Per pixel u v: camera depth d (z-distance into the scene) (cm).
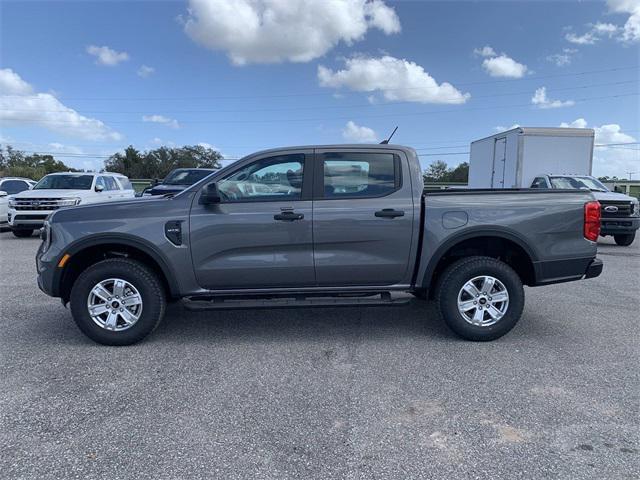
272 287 471
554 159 1566
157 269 479
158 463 274
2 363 422
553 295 679
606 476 260
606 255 1084
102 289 457
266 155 470
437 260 468
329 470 268
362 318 563
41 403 347
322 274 467
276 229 457
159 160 7525
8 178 1698
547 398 353
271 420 323
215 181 466
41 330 514
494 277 468
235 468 270
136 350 456
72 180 1387
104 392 365
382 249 466
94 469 268
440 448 289
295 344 473
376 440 298
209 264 459
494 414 329
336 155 472
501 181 1705
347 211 460
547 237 473
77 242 451
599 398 352
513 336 495
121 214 458
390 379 387
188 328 525
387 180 473
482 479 259
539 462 274
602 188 1343
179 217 455
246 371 405
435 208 464
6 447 290
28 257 990
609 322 544
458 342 477
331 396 358
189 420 323
